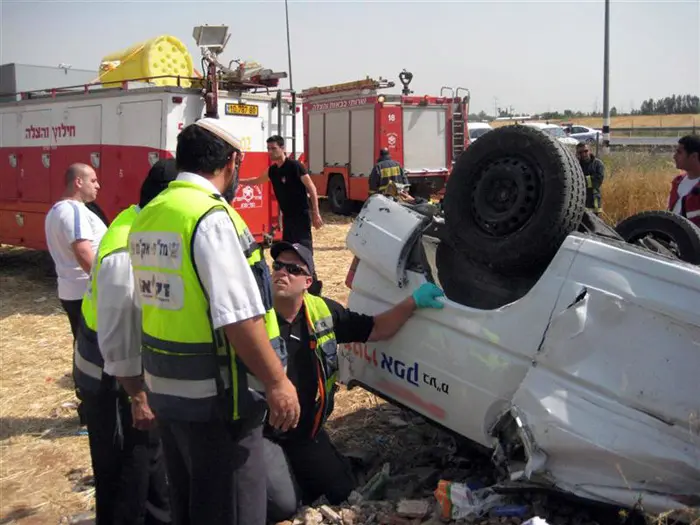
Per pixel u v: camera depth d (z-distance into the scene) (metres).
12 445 4.78
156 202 2.62
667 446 2.74
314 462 3.74
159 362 2.57
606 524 3.10
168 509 3.55
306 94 18.36
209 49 8.73
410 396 3.81
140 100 8.82
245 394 2.56
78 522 3.77
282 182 7.97
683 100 83.31
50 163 9.97
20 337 7.33
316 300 3.72
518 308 3.24
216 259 2.43
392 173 11.76
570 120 65.62
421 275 3.80
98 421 3.35
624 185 13.03
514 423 3.22
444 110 16.89
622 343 2.90
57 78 12.37
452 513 3.26
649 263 2.93
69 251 4.71
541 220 3.29
